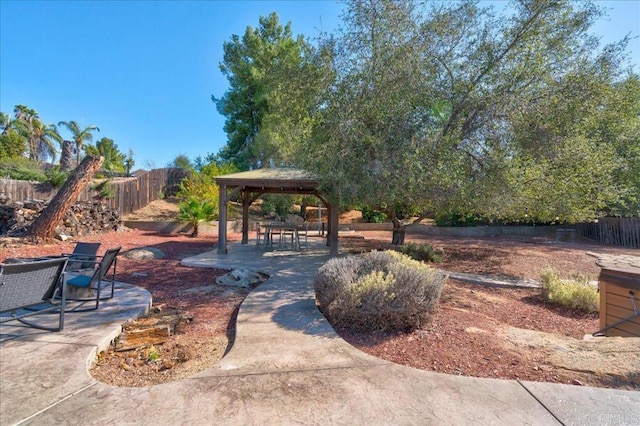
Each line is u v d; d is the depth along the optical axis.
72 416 2.20
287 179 9.15
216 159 25.27
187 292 5.78
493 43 7.29
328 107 7.39
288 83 8.39
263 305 4.82
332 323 4.10
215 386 2.59
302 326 3.96
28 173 15.27
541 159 7.33
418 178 6.61
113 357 3.34
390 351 3.36
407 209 10.35
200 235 14.54
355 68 7.36
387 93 7.00
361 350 3.39
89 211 12.41
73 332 3.66
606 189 8.09
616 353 3.19
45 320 4.02
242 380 2.69
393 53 7.00
